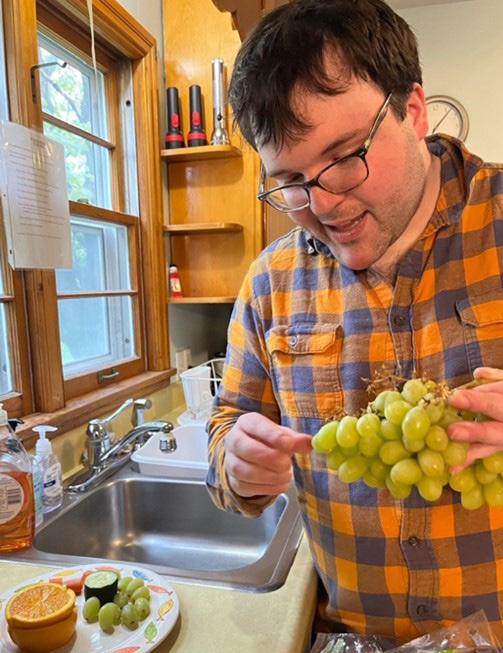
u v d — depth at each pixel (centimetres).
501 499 48
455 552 63
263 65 52
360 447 48
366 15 53
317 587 81
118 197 167
